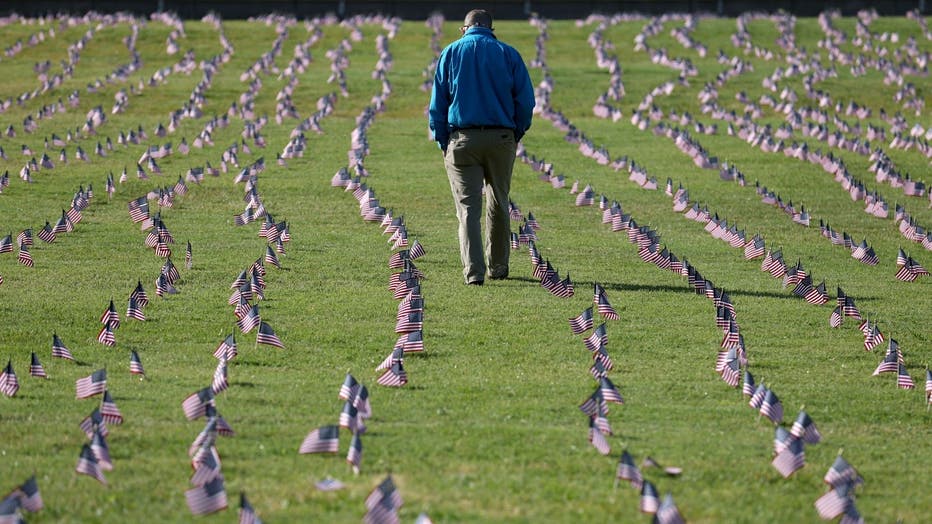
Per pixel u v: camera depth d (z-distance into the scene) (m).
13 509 16.50
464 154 34.41
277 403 23.84
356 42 115.62
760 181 58.50
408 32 122.75
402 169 59.59
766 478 20.25
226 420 22.50
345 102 85.38
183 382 25.31
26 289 34.34
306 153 63.84
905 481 20.67
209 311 32.03
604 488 19.36
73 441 21.19
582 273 38.22
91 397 23.89
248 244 41.75
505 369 26.92
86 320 30.81
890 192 57.06
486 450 21.12
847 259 42.59
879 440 23.11
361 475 19.64
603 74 98.62
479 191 35.16
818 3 143.00
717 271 39.41
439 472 19.92
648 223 48.16
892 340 28.27
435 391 25.00
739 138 71.00
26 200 50.09
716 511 18.52
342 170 53.16
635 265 39.75
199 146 65.31
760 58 108.81
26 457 20.28
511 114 34.22
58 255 39.34
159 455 20.48
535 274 36.81
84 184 53.94
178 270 37.22
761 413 23.59
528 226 42.41
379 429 22.22
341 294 34.47
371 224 46.16
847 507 18.05
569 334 30.28
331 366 26.95
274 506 18.17
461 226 35.62
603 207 49.66
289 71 94.75
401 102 85.19
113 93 86.94
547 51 112.50
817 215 51.47
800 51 111.56
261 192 52.41
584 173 59.38
